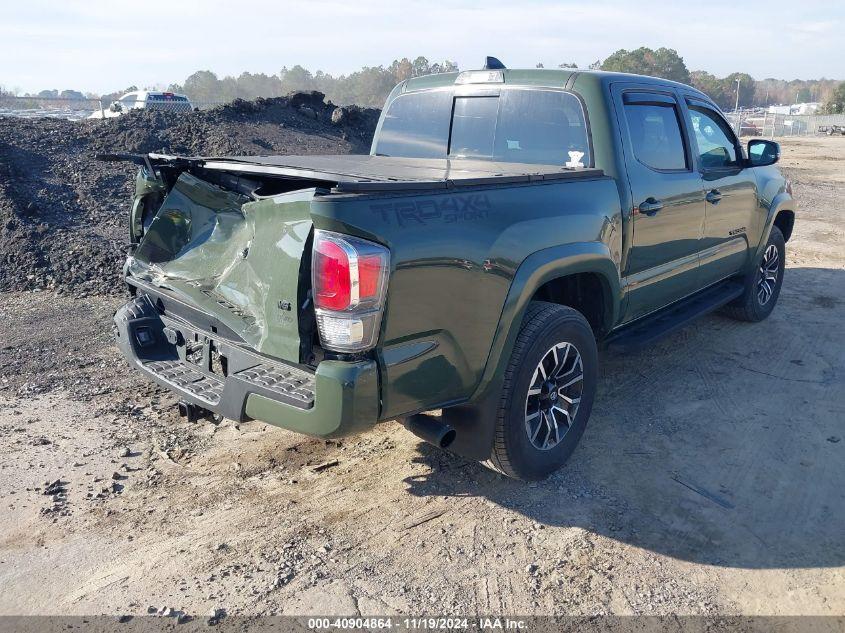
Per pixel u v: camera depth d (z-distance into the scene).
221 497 3.57
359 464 3.92
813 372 5.33
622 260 4.12
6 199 8.69
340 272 2.63
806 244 10.35
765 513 3.51
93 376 5.01
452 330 3.03
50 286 7.18
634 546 3.24
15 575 2.98
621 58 121.31
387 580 2.99
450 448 3.49
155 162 3.82
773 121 55.47
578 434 3.91
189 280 3.43
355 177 2.94
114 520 3.37
